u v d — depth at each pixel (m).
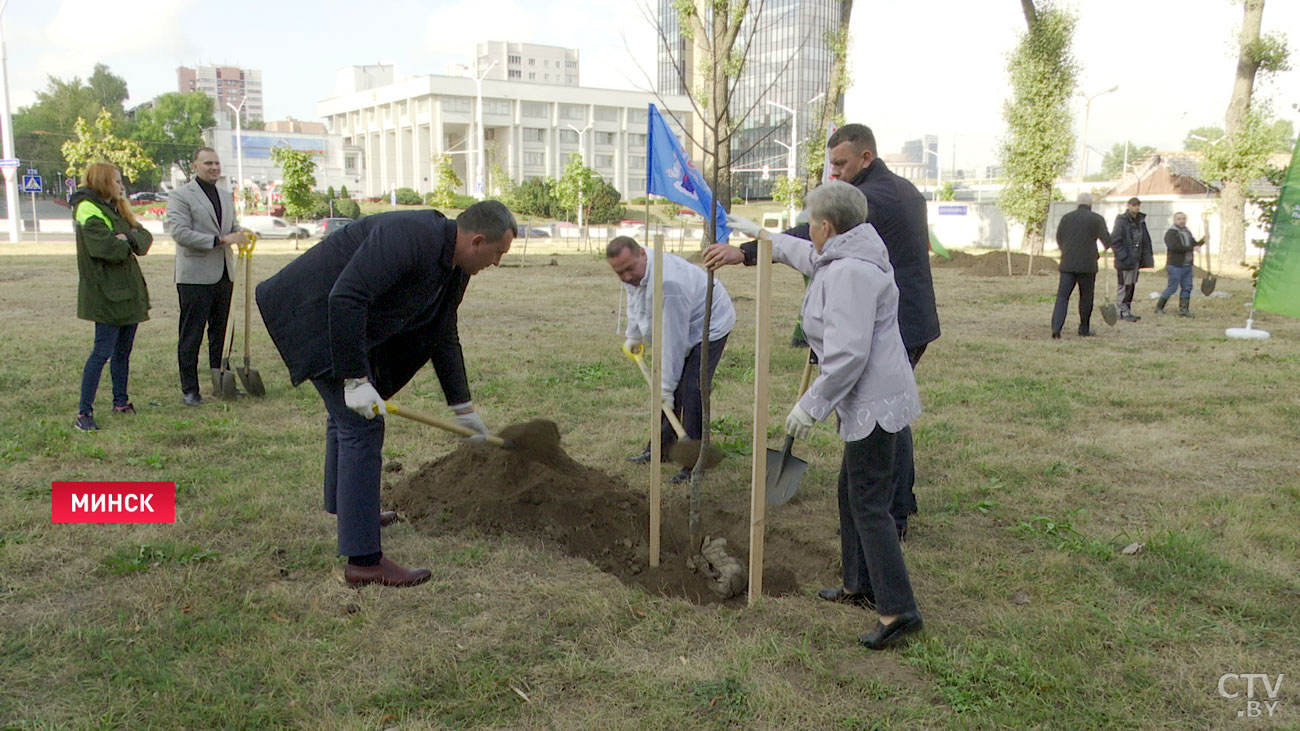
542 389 7.32
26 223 50.34
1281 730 2.65
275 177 94.19
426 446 5.62
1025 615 3.37
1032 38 22.36
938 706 2.78
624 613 3.37
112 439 5.55
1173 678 2.94
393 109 100.94
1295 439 5.93
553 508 4.32
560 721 2.67
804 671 2.99
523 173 95.06
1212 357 9.05
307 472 4.98
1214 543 4.08
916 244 3.93
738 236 38.09
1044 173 22.86
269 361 8.30
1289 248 10.18
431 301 3.64
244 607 3.34
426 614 3.34
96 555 3.79
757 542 3.42
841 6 20.19
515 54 135.75
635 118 100.00
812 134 21.80
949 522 4.41
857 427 3.03
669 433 5.23
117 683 2.80
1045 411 6.70
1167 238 12.63
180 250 6.38
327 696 2.76
